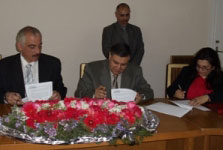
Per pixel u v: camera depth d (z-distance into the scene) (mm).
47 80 2080
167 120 1579
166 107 1839
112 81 2049
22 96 2002
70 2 3592
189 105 1899
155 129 1360
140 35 3629
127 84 2066
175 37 4164
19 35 1912
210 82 2158
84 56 3777
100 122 1208
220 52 4359
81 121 1205
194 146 1564
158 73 4172
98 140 1203
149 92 2082
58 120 1191
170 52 4180
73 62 3750
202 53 2119
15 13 3424
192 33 4234
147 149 1593
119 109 1313
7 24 3418
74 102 1361
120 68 1880
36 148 1189
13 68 2012
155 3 3969
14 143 1169
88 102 1387
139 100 1869
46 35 3578
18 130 1185
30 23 3498
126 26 3504
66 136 1163
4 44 3451
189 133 1422
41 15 3518
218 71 2152
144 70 4105
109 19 3783
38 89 1707
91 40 3764
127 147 1556
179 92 2154
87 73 2061
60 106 1314
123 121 1246
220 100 1993
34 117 1191
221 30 4328
